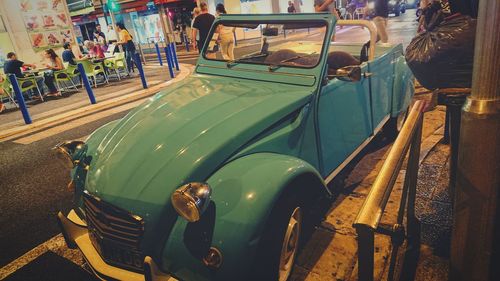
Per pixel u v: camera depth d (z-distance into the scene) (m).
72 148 2.56
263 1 22.78
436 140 4.07
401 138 1.80
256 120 2.24
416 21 17.45
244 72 3.06
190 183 1.79
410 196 2.32
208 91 2.82
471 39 1.91
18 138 6.97
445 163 3.53
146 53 23.09
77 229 2.36
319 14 2.85
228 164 2.06
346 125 3.11
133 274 1.96
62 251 2.99
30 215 3.71
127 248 1.95
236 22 3.32
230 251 1.72
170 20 25.23
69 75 11.70
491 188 1.52
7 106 10.74
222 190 1.89
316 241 2.70
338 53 3.59
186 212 1.71
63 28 13.81
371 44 3.49
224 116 2.31
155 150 2.09
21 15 12.38
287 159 2.12
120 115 7.70
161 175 1.95
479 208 1.56
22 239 3.26
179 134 2.17
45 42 13.23
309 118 2.58
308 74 2.70
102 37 18.70
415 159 2.19
